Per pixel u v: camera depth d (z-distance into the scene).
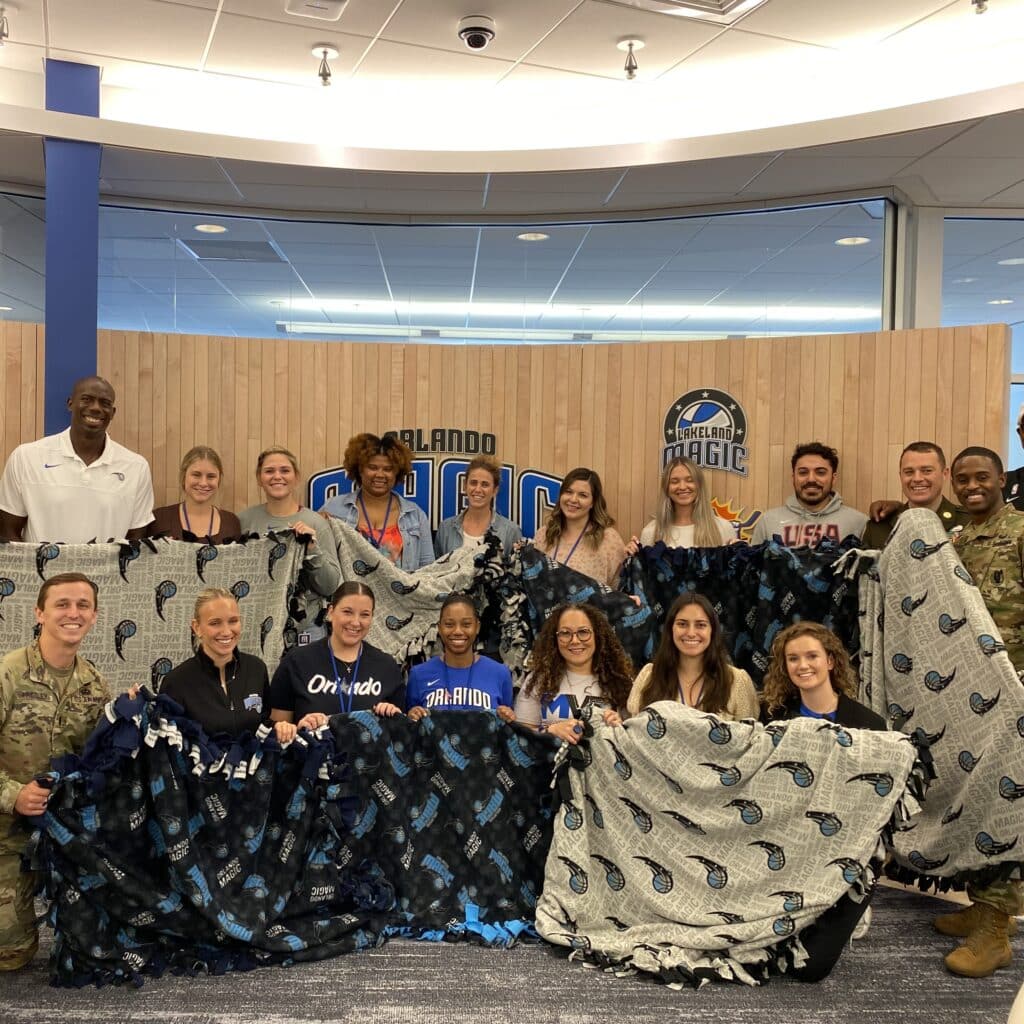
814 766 3.29
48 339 5.25
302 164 5.61
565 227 6.74
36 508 4.53
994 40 5.09
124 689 4.29
